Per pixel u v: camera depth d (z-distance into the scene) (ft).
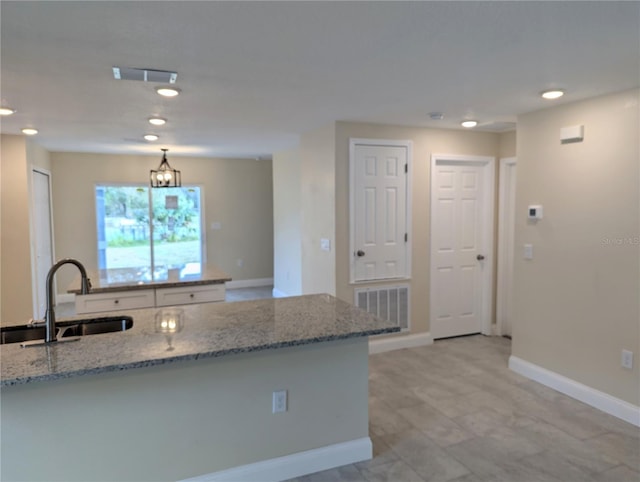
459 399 11.35
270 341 7.04
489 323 16.74
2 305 16.33
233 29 6.35
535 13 5.89
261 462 7.87
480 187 16.47
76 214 22.67
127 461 6.97
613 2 5.55
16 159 16.19
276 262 23.67
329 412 8.35
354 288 14.47
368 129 14.21
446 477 8.13
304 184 16.11
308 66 8.14
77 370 5.83
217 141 18.07
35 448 6.47
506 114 12.60
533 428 9.86
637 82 9.32
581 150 10.90
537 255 12.23
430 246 15.64
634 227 9.82
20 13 5.75
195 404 7.32
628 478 8.07
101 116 12.62
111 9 5.65
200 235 25.53
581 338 11.10
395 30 6.43
